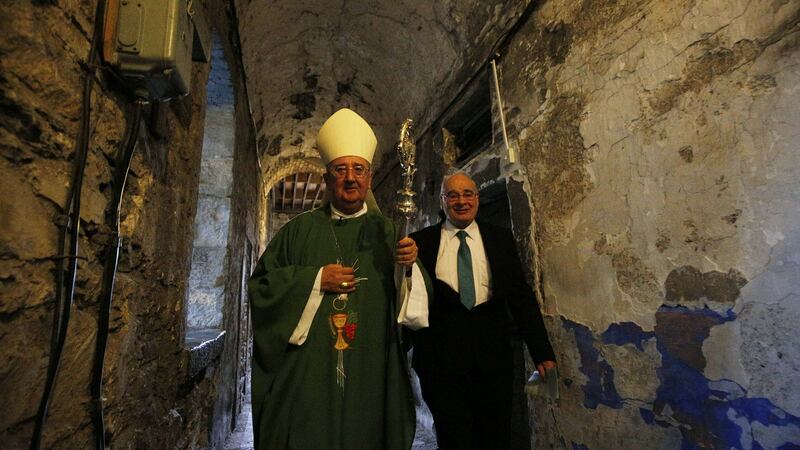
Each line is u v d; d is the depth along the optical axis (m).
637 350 1.34
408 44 3.35
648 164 1.30
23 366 0.64
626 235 1.39
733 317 1.04
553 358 1.62
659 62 1.28
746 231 1.01
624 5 1.42
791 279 0.91
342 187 1.28
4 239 0.60
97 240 0.90
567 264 1.69
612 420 1.45
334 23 3.64
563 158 1.72
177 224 1.49
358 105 4.72
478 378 1.62
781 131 0.94
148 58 0.91
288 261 1.30
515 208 2.05
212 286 2.90
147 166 1.17
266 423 1.13
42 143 0.70
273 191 9.84
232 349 3.36
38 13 0.68
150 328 1.26
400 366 1.19
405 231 1.15
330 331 1.19
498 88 2.26
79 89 0.81
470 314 1.65
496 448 1.60
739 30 1.04
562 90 1.74
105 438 0.94
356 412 1.14
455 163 3.07
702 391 1.12
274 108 4.76
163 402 1.40
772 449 0.94
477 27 2.54
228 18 2.58
